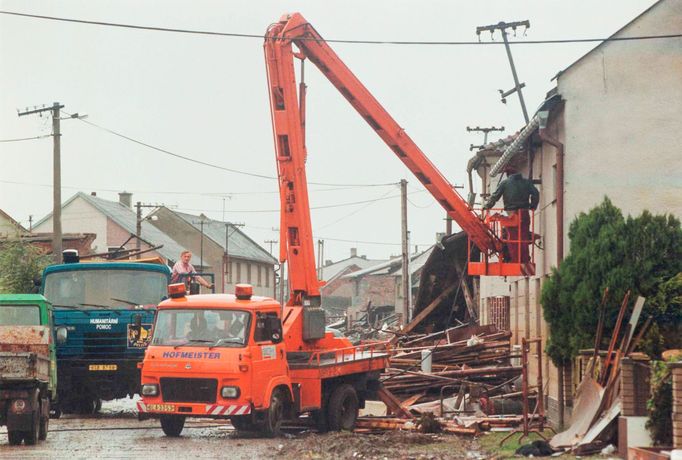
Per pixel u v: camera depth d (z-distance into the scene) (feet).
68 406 182.39
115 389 175.42
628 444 98.37
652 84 145.18
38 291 177.88
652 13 144.36
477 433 136.26
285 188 160.35
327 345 159.63
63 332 147.43
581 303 123.44
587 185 147.54
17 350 140.36
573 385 131.95
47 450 118.42
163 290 179.22
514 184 176.55
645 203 145.07
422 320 296.10
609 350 111.96
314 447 117.91
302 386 143.95
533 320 183.42
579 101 148.66
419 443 126.52
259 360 135.54
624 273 121.19
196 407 133.08
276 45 162.40
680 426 90.53
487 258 195.31
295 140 161.38
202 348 134.41
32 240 381.19
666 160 144.46
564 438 112.06
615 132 146.41
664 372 96.02
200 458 109.81
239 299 139.54
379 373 166.71
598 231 126.00
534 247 181.98
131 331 175.73
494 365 201.67
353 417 153.69
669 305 119.03
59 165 305.53
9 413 122.93
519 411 166.50
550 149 165.68
